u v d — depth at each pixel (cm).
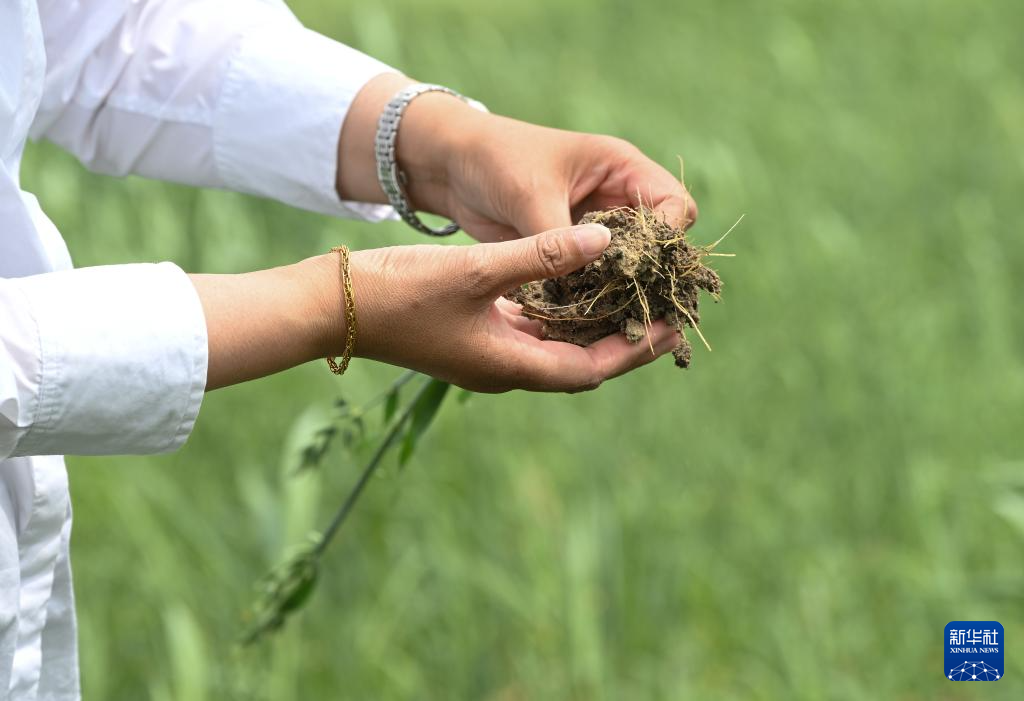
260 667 279
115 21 165
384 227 382
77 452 120
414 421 185
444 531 304
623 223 155
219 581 302
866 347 386
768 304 408
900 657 295
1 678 129
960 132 572
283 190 173
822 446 356
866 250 446
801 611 301
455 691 285
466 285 132
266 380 363
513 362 141
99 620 286
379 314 130
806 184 498
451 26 710
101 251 383
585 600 274
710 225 421
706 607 304
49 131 172
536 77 611
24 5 130
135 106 168
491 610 302
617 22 767
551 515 321
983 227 463
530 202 159
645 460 339
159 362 117
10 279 124
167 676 279
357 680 280
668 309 153
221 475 339
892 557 319
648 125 509
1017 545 326
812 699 272
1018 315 421
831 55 677
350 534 315
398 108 165
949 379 378
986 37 702
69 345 113
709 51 683
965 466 343
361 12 443
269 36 169
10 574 127
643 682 284
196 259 422
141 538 290
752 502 330
